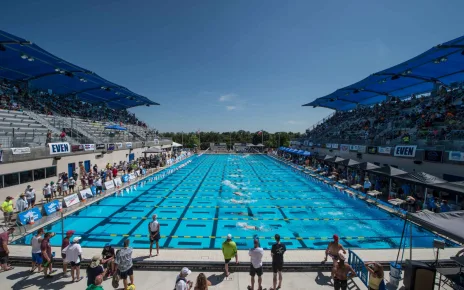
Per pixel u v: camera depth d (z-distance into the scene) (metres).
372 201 14.58
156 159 29.27
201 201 15.29
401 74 20.38
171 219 12.05
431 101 22.62
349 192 17.02
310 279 6.38
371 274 5.20
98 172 19.64
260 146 62.38
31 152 13.80
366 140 21.44
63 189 14.47
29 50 17.22
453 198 12.38
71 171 17.61
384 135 21.28
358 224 11.45
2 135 14.45
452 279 5.48
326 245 9.27
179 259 7.15
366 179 16.45
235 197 16.30
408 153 15.92
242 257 7.35
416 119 20.33
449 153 12.95
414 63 17.77
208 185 19.98
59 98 29.05
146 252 7.67
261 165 33.72
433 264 6.99
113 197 16.09
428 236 9.95
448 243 9.13
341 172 23.23
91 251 7.81
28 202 11.93
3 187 12.14
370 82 24.53
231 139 84.88
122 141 27.28
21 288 5.86
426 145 14.78
